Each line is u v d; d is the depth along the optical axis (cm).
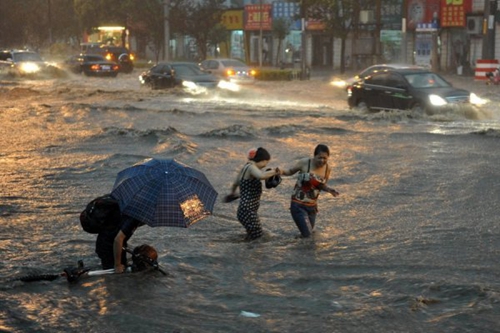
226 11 12006
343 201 2153
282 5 11256
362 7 9544
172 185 1403
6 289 1353
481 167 2655
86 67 8969
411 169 2639
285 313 1248
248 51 11988
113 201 1447
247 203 1747
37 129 3809
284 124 3956
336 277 1440
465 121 4134
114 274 1442
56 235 1780
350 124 4012
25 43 15350
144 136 3425
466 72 8794
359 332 1156
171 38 11500
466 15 8981
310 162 1741
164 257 1574
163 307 1271
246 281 1424
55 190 2309
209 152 3030
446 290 1335
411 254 1589
